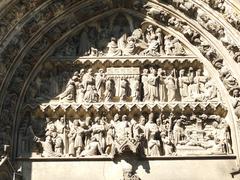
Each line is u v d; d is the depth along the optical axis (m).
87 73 18.73
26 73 18.31
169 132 17.69
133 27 19.80
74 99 18.30
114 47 19.31
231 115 17.72
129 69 18.84
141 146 17.30
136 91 18.30
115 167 17.03
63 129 17.70
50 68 18.89
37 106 17.94
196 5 19.17
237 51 18.25
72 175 16.92
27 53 18.56
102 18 19.83
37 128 17.75
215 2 18.88
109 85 18.39
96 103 18.06
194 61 18.97
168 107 18.02
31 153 17.25
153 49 19.17
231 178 16.89
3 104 17.52
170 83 18.52
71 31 19.48
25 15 18.69
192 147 17.42
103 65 18.91
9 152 16.86
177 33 19.52
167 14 19.56
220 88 18.30
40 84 18.56
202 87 18.61
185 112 18.08
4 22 18.20
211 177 16.91
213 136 17.69
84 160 17.16
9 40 18.16
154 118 17.98
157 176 16.91
